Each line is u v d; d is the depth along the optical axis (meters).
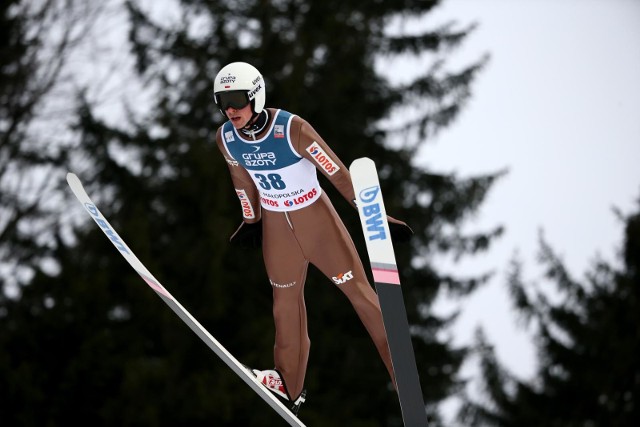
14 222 48.47
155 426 29.61
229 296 37.97
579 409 49.69
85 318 31.67
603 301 52.09
